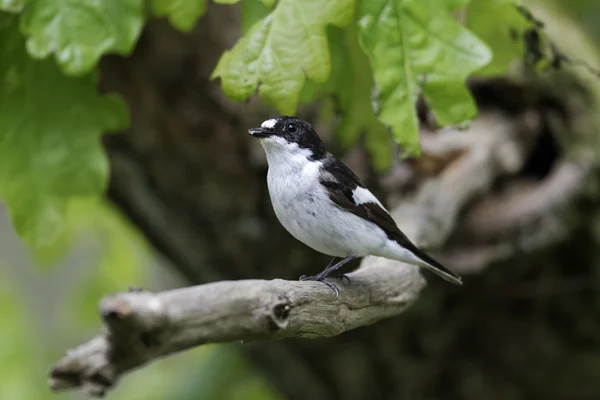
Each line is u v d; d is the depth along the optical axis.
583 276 10.89
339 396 12.86
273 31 5.87
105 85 10.64
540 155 10.98
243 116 10.56
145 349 3.76
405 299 7.22
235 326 4.23
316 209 7.32
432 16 5.89
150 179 11.38
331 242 7.45
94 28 6.37
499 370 11.99
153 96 10.65
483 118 11.02
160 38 10.24
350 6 5.83
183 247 12.11
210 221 11.59
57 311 14.64
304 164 7.38
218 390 13.76
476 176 9.82
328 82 7.50
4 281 14.16
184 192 11.34
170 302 3.92
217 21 10.27
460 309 11.16
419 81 5.89
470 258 9.98
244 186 11.09
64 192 7.38
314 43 5.84
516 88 10.83
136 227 12.22
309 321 5.40
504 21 7.26
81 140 7.38
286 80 5.84
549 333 11.49
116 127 7.46
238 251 11.80
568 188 10.18
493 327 11.49
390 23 5.86
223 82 5.89
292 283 5.39
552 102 10.80
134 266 14.92
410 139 5.89
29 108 7.30
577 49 11.35
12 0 6.29
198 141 10.83
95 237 14.25
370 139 8.04
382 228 7.46
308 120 10.46
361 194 7.44
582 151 10.44
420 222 8.84
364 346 11.84
